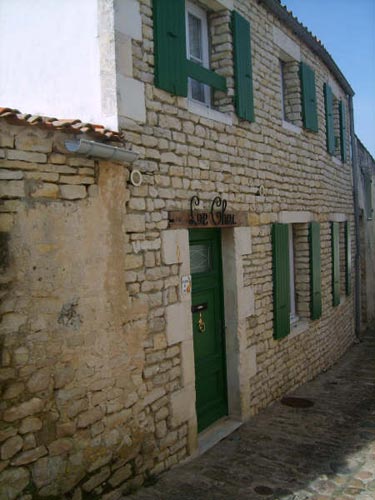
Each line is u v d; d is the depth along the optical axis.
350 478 4.30
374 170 14.69
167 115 4.39
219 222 5.14
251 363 5.79
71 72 4.16
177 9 4.52
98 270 3.63
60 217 3.37
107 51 3.88
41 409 3.24
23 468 3.14
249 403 5.74
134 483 3.92
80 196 3.50
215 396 5.52
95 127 3.62
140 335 4.02
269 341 6.28
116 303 3.78
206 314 5.40
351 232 10.94
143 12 4.15
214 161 5.09
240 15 5.60
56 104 4.28
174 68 4.44
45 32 4.35
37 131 3.24
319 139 8.34
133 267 3.96
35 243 3.22
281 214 6.66
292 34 7.26
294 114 7.42
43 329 3.26
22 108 4.57
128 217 3.92
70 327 3.42
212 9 5.44
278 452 4.86
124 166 3.88
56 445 3.32
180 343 4.49
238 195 5.55
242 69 5.57
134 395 3.94
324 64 8.80
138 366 3.99
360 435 5.32
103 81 3.90
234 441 5.11
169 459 4.33
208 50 5.50
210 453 4.80
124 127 3.90
